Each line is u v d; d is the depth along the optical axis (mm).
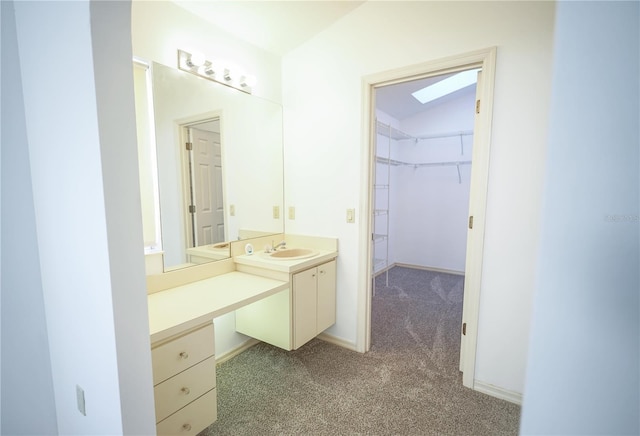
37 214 1214
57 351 1252
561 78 410
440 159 4691
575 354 419
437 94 4070
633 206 373
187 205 1896
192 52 1812
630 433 399
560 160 415
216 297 1648
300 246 2562
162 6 1703
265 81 2393
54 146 1046
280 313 2035
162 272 1771
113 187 875
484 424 1616
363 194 2232
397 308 3256
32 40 1066
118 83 873
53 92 1000
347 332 2424
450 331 2707
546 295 433
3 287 1165
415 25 1932
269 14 2010
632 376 389
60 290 1153
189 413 1381
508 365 1798
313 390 1891
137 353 970
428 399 1811
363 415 1681
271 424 1615
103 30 829
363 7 2100
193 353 1383
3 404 1197
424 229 4898
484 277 1823
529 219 1672
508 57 1663
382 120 4453
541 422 451
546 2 1561
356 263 2318
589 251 401
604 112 383
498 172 1730
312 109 2408
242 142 2234
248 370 2107
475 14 1741
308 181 2492
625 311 387
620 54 372
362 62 2146
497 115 1709
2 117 1122
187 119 1866
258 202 2404
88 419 1120
